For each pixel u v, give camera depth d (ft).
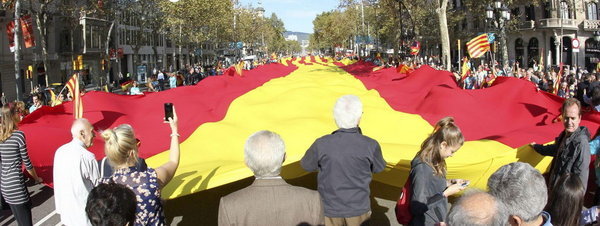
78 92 25.68
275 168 10.38
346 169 12.70
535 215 8.63
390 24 146.30
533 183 8.64
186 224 19.69
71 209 14.55
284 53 594.65
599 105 29.04
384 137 26.02
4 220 22.59
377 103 33.94
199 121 28.66
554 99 28.17
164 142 25.88
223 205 10.13
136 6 147.74
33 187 28.37
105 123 27.78
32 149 21.75
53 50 147.84
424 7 142.92
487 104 30.86
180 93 36.88
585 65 148.66
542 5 148.36
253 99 35.17
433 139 12.37
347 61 111.45
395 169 20.03
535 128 24.72
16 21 75.66
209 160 22.57
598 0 147.54
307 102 31.58
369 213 13.05
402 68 52.49
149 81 78.89
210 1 161.07
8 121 17.51
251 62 217.56
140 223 11.37
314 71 69.62
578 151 14.70
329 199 12.80
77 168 14.64
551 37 148.46
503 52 107.14
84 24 160.66
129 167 11.80
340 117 13.17
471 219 7.16
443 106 30.19
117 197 8.89
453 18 158.61
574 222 10.67
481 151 22.11
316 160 13.12
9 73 124.36
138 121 29.14
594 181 20.02
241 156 23.94
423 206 11.89
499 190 8.94
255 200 10.11
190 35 172.86
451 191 12.10
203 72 155.12
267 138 10.46
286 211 10.12
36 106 41.93
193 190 18.01
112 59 176.96
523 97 29.91
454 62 183.11
